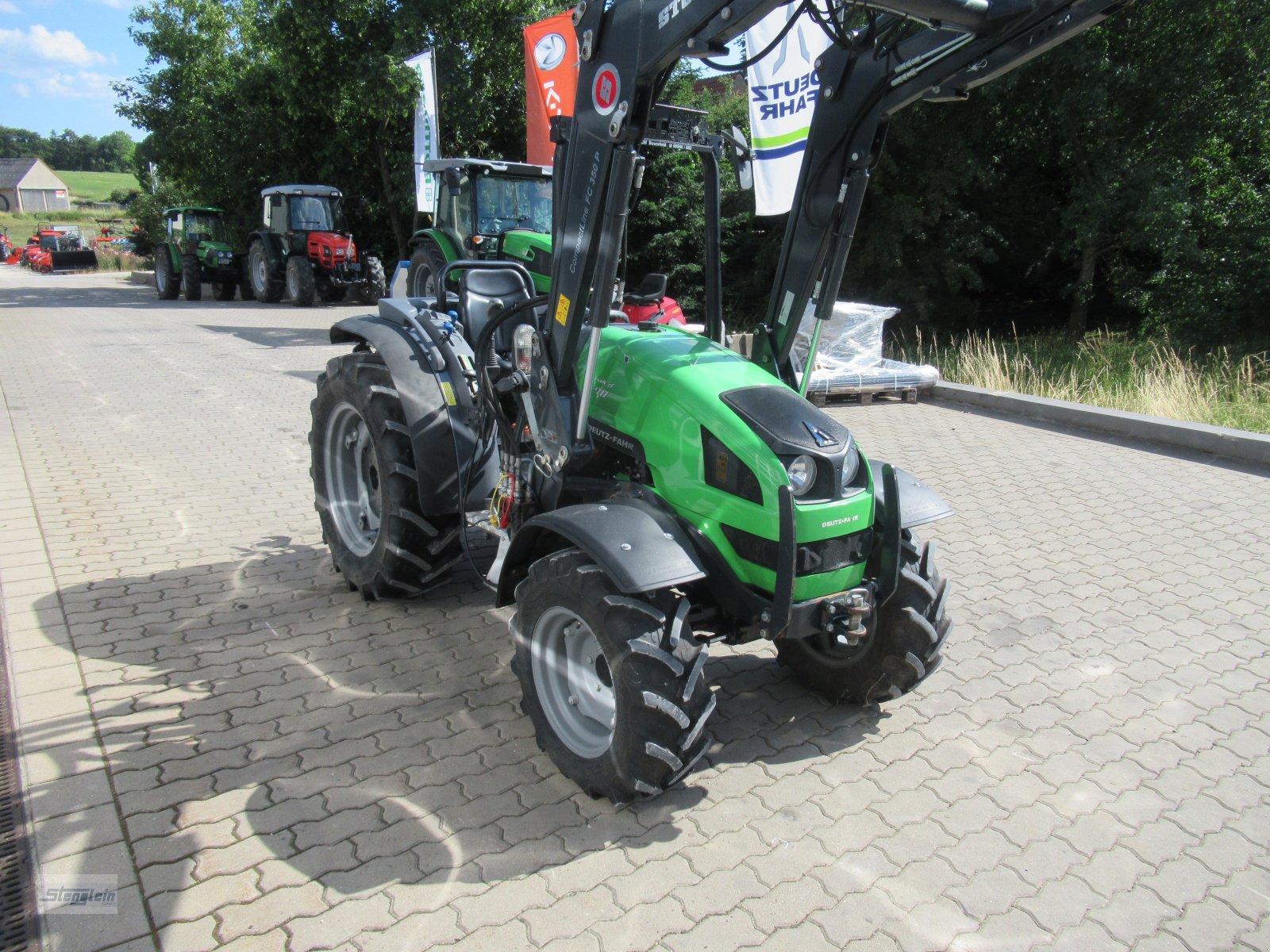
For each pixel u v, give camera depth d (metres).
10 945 2.29
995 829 2.91
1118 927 2.52
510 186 11.52
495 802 2.94
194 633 3.99
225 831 2.72
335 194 18.95
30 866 2.56
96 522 5.25
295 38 19.75
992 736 3.45
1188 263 12.38
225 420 7.68
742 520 2.89
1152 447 7.80
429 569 4.14
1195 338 11.89
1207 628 4.41
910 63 2.98
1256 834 2.93
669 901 2.52
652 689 2.64
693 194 15.96
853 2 2.62
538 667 3.07
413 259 12.71
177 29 24.59
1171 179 12.44
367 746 3.21
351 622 4.16
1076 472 7.02
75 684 3.52
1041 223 14.77
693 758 2.75
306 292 17.70
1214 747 3.42
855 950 2.38
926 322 14.55
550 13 20.11
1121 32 12.45
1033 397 9.04
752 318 16.56
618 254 2.93
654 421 3.14
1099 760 3.32
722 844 2.78
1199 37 12.24
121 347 11.65
